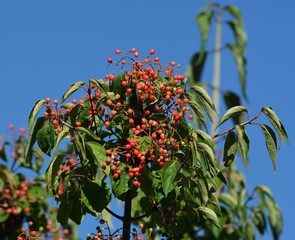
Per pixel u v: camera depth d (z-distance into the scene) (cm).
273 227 1135
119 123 582
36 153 1092
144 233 587
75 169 574
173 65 590
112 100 576
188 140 566
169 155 573
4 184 1057
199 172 571
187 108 579
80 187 574
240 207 1079
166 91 584
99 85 555
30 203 1038
